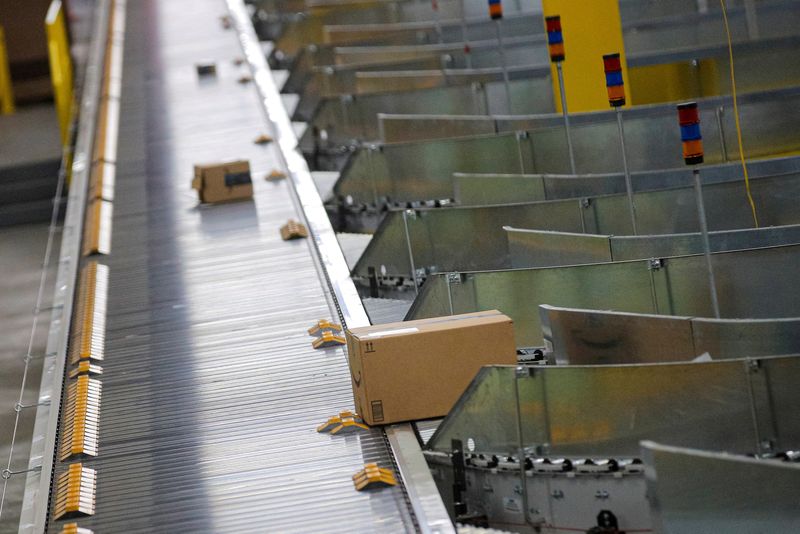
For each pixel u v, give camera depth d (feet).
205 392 35.19
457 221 42.37
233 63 83.87
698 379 26.48
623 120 50.70
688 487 23.04
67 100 91.04
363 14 89.40
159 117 72.13
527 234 39.06
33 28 109.81
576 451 27.58
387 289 43.37
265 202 54.44
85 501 29.17
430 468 29.55
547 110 63.10
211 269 46.24
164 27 98.78
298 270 45.01
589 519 27.45
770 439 26.53
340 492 28.19
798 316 34.32
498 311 32.96
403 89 66.85
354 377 32.07
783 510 22.84
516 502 28.07
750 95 50.55
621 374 26.81
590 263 36.73
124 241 51.19
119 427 33.53
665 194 41.93
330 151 63.21
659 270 34.40
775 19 62.95
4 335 61.21
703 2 67.26
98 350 39.37
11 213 83.97
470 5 85.56
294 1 99.81
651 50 64.80
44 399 36.68
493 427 28.17
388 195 52.16
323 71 69.51
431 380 30.96
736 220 42.27
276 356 37.27
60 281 47.37
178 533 27.22
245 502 28.27
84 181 61.93
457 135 56.39
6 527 39.42
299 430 31.89
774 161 43.62
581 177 44.83
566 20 55.93
